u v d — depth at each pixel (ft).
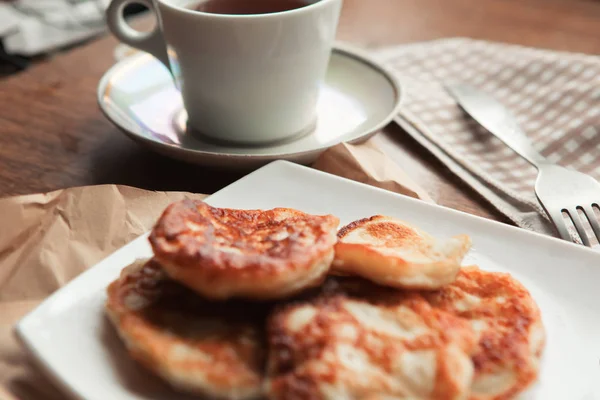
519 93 1.55
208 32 1.22
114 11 1.37
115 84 1.44
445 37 1.84
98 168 1.32
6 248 1.07
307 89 1.31
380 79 1.49
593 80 1.54
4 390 0.88
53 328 0.92
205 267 0.89
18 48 2.09
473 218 1.08
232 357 0.87
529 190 1.26
